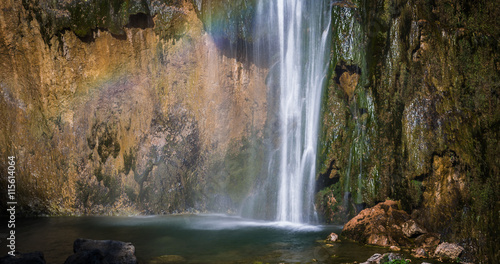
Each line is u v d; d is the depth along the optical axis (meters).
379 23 10.38
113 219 11.59
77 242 7.63
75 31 12.02
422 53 9.89
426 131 9.48
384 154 10.05
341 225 10.67
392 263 6.96
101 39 12.36
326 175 10.91
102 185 12.40
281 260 7.64
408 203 9.51
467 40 9.44
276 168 11.85
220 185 12.51
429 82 9.72
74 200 12.37
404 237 8.70
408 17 10.08
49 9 11.99
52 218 11.84
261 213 11.76
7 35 12.10
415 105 9.73
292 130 11.70
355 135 10.64
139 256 8.01
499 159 8.27
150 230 10.18
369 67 10.49
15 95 12.42
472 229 8.32
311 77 11.40
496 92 8.81
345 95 11.08
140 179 12.35
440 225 8.87
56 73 12.41
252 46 12.41
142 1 12.01
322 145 10.89
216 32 12.12
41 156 12.44
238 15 11.82
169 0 12.34
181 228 10.38
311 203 11.05
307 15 11.45
